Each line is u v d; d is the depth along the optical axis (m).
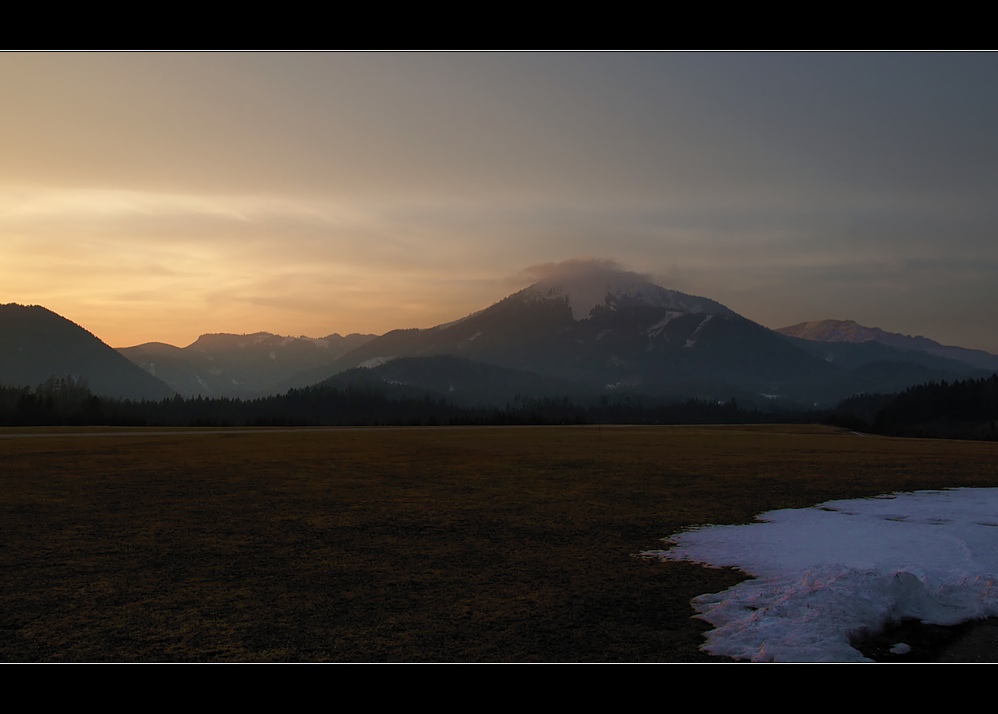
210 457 32.84
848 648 7.56
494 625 8.48
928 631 8.27
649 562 11.72
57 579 10.63
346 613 8.96
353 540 13.59
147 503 18.31
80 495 19.70
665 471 26.88
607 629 8.32
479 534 14.18
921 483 22.84
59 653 7.68
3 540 13.52
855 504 18.23
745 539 13.59
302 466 28.69
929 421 141.12
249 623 8.58
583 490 21.06
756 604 9.02
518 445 43.56
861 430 102.75
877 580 9.14
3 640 8.05
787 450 39.41
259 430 66.56
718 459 32.66
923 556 11.99
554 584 10.32
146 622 8.64
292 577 10.75
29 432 57.38
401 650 7.72
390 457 33.50
